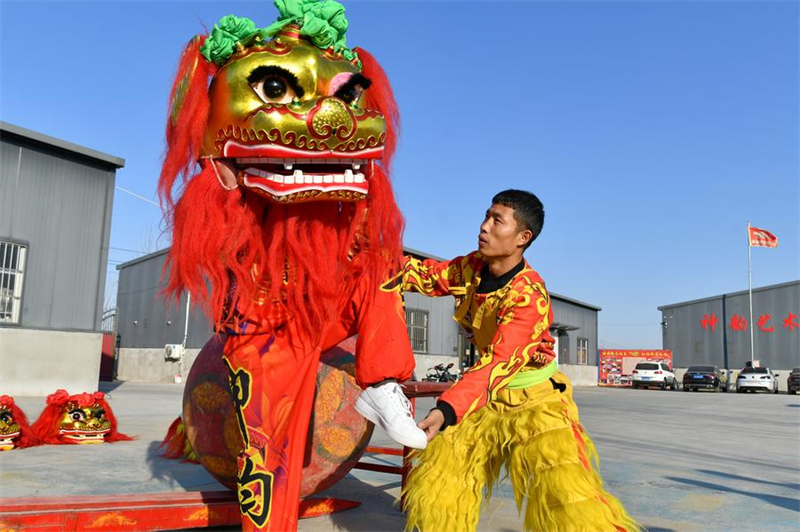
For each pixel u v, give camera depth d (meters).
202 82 2.47
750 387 27.88
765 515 3.91
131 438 6.57
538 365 2.53
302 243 2.44
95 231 13.63
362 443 3.05
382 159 2.70
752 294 34.38
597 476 2.42
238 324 2.45
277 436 2.41
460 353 25.48
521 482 2.41
